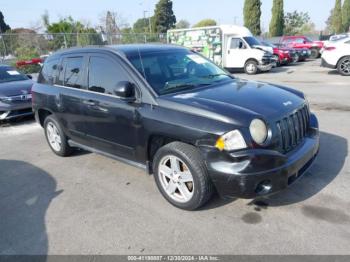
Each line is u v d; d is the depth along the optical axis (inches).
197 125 126.6
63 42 871.7
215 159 123.4
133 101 149.2
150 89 145.7
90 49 178.9
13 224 141.7
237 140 119.0
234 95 142.8
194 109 130.2
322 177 162.7
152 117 140.8
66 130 202.2
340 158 185.0
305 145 140.6
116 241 124.6
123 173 186.7
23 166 208.8
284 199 144.6
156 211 143.3
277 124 127.5
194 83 160.1
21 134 288.0
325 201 141.1
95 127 174.9
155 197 155.9
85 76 179.3
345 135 224.8
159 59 166.1
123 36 1035.9
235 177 119.3
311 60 893.8
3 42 783.1
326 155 190.4
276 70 679.7
